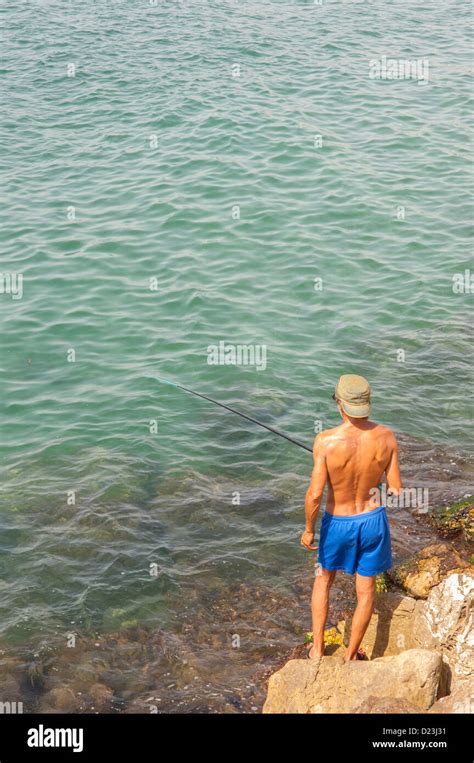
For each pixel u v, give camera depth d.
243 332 13.45
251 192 18.20
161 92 24.25
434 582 7.30
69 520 9.23
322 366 12.53
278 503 9.58
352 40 29.53
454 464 10.12
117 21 32.00
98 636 7.62
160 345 13.07
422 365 12.52
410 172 19.22
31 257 15.73
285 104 23.27
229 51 28.05
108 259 15.66
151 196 18.11
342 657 6.66
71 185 18.81
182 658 7.26
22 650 7.44
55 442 10.73
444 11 33.66
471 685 6.11
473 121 22.11
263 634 7.57
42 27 31.33
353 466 6.12
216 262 15.59
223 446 10.66
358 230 16.73
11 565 8.56
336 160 19.73
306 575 8.38
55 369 12.47
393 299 14.44
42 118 22.70
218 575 8.41
